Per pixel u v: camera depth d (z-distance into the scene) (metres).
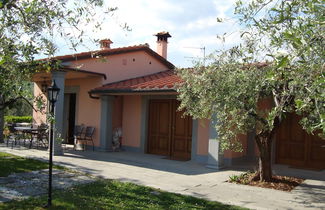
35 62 5.63
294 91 4.63
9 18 5.23
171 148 11.77
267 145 7.66
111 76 13.13
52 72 10.55
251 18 4.62
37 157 10.10
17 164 8.74
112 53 13.03
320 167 9.84
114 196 6.02
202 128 10.48
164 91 9.77
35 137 13.70
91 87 12.97
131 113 12.91
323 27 3.12
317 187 7.30
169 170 8.92
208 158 9.36
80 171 8.25
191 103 7.72
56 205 5.36
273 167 9.80
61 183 6.89
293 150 10.38
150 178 7.81
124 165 9.46
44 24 5.67
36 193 6.04
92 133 12.52
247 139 11.21
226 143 7.18
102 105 12.37
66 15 5.85
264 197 6.35
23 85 5.45
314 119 5.27
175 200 5.93
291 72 4.07
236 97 6.57
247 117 6.78
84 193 6.14
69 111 14.68
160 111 12.22
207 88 7.03
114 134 12.86
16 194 5.95
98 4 6.00
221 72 7.01
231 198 6.23
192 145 10.74
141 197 6.04
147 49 15.04
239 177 8.02
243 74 6.46
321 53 3.14
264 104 10.03
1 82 5.01
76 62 11.27
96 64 12.34
